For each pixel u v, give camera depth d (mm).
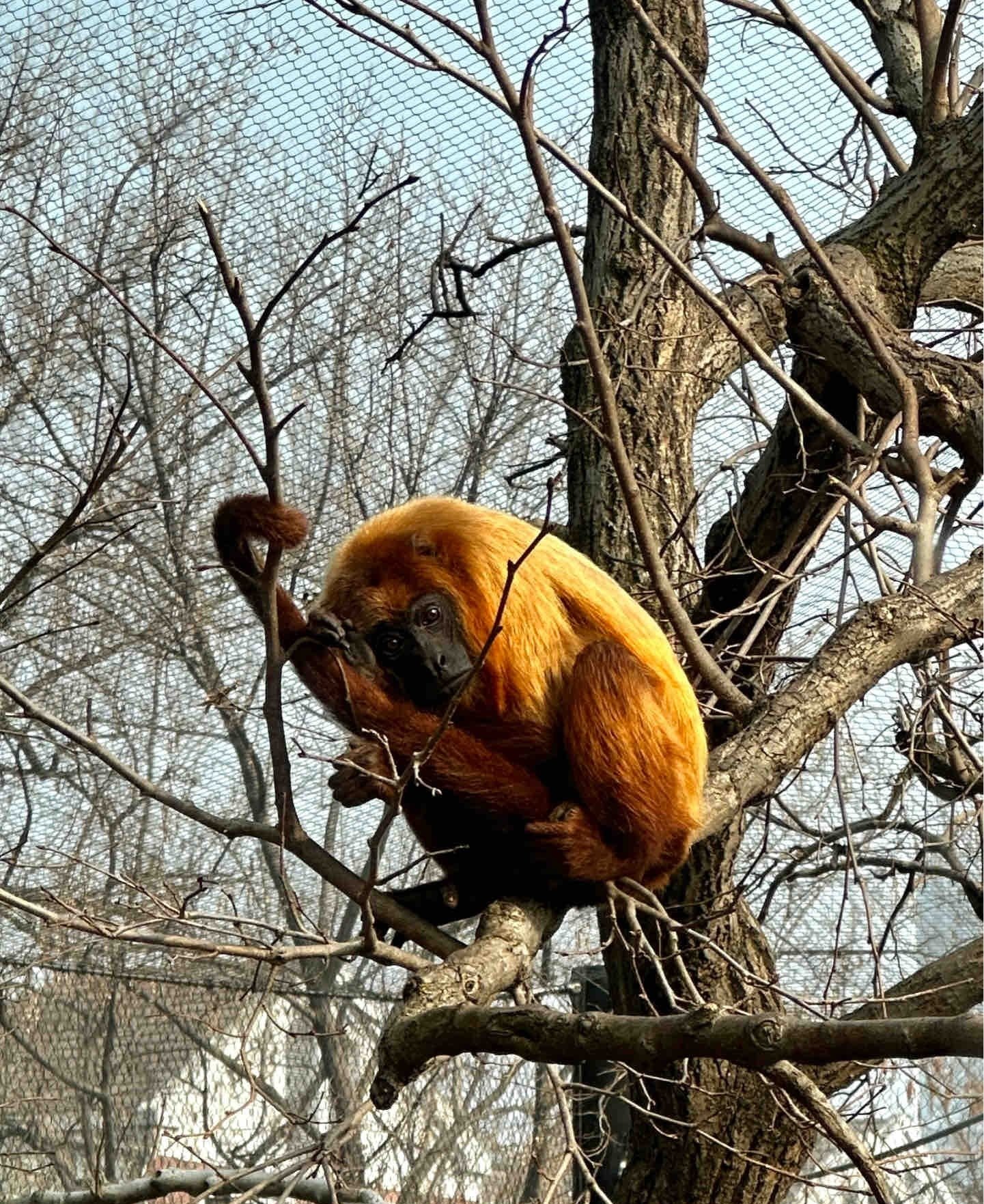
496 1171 8750
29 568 4875
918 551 5992
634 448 7383
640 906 5309
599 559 7324
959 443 6891
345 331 10219
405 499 10516
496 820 5039
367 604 5777
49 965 7938
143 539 9992
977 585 5918
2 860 5336
